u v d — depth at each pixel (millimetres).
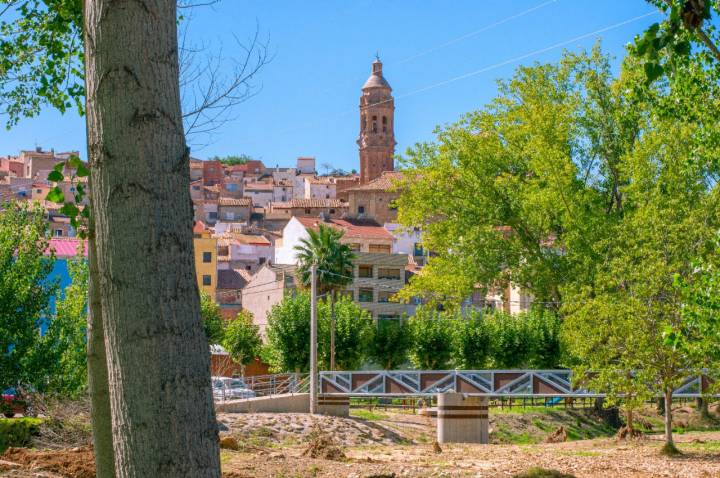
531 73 56906
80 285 32750
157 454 4902
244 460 24000
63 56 12930
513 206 54125
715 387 30328
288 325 67812
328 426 45000
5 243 29078
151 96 5152
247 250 145125
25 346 27938
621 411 61594
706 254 29812
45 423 22594
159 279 5039
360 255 96688
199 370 5094
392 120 189375
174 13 5328
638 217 32344
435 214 56938
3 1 12602
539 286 52500
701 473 24203
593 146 56156
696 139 21969
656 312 29859
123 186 5082
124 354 4996
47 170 172000
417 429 50156
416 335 70062
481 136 55344
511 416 56750
